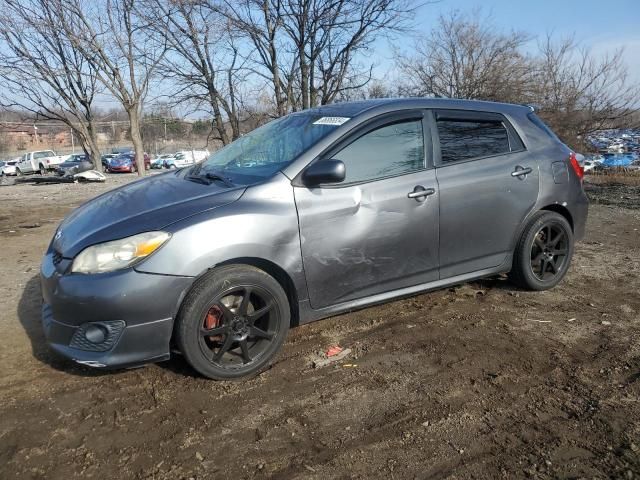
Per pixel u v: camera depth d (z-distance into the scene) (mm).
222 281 2938
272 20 12258
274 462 2371
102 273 2775
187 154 46719
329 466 2340
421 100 3879
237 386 3023
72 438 2561
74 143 54625
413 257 3658
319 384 3035
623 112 15414
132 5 15211
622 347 3469
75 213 3611
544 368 3195
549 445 2465
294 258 3186
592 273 5094
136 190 3607
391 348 3473
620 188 12250
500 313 4047
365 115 3566
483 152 4035
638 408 2758
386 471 2307
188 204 3035
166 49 14188
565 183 4391
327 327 3812
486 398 2871
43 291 3062
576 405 2793
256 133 4199
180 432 2598
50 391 2979
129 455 2432
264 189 3148
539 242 4344
